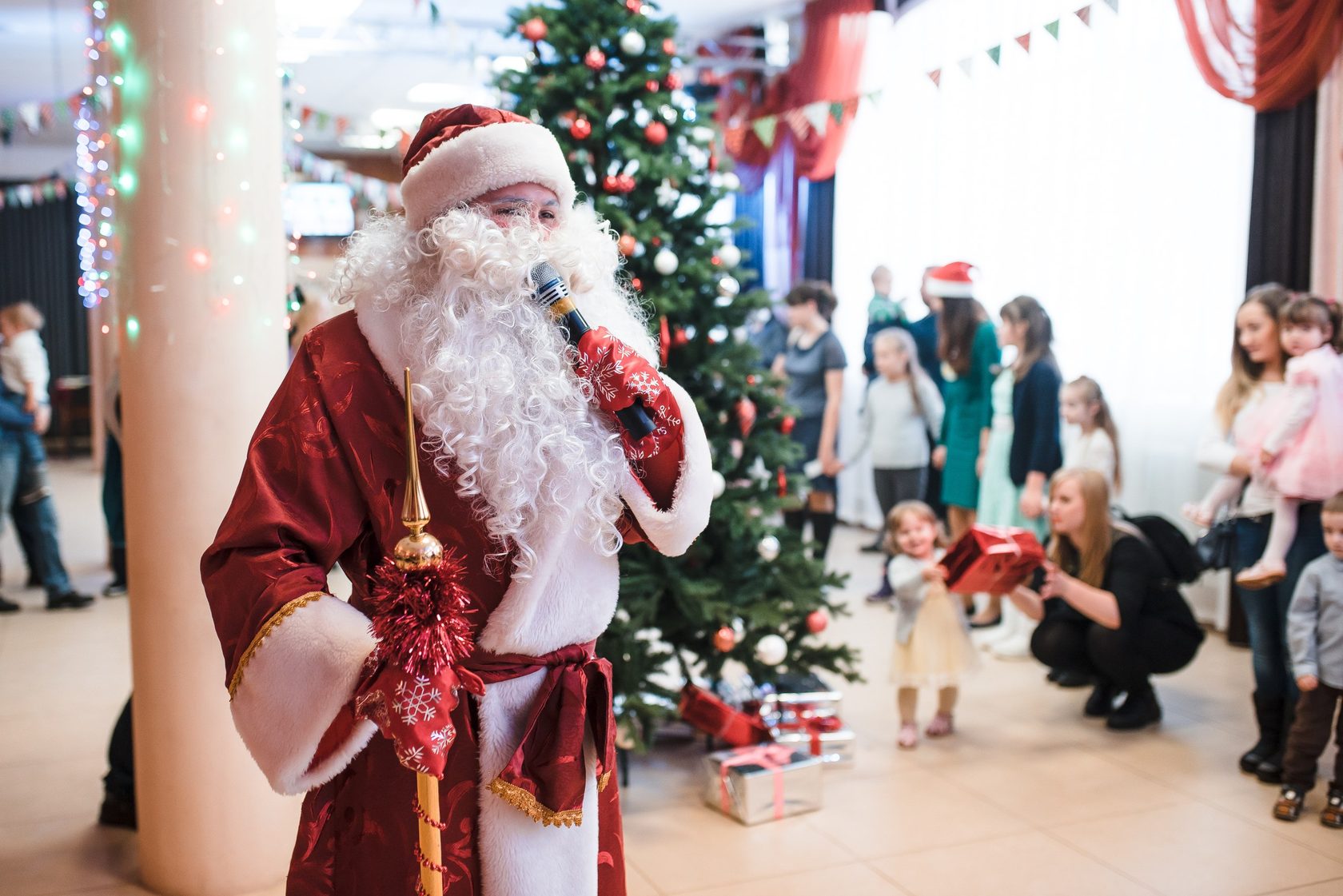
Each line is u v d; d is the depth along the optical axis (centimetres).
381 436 123
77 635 443
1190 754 314
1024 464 410
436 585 113
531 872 123
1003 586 316
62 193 905
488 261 121
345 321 129
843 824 271
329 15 644
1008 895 234
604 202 285
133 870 244
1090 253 471
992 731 335
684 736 333
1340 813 265
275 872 232
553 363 122
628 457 126
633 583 282
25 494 480
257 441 122
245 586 116
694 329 302
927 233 590
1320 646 266
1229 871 244
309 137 1084
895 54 616
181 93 211
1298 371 280
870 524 678
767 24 730
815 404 510
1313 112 374
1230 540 317
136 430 219
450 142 128
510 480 118
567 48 291
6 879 239
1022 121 509
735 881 241
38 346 486
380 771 124
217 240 215
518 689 126
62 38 707
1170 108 432
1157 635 328
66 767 306
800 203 729
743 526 288
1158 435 443
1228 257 414
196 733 224
